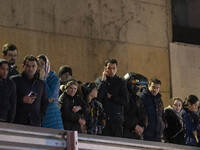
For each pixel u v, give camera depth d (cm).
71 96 1065
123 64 1822
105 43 1784
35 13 1605
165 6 1997
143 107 1243
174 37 2031
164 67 1948
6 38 1520
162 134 1366
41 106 930
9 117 852
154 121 1264
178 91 1970
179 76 1984
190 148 1137
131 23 1870
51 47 1631
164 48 1962
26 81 916
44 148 751
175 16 2048
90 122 1106
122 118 1178
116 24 1823
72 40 1694
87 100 1121
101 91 1162
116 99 1164
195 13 2117
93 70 1739
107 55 1783
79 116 1052
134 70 1850
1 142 679
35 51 1586
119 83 1177
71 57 1684
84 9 1741
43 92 933
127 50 1842
